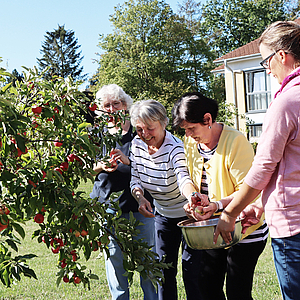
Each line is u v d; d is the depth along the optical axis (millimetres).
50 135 1967
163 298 2906
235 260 2361
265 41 1835
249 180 1816
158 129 2705
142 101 2746
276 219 1748
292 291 1711
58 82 2158
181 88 26594
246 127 18969
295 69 1754
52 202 1853
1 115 1774
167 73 30000
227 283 2420
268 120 1743
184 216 2932
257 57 18656
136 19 30125
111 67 30406
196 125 2377
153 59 29000
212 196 2451
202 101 2354
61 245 2115
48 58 53281
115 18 31281
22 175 1848
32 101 2047
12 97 2039
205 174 2533
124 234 2277
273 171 1758
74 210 1919
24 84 2033
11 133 1750
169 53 30422
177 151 2744
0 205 1855
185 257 2816
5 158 1876
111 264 3088
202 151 2533
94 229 2062
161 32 30469
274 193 1763
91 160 2176
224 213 2000
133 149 2951
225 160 2361
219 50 35438
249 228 2275
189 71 31047
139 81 28406
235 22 34500
